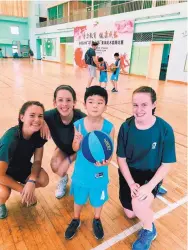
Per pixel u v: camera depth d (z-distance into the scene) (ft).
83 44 54.90
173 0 34.68
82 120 5.14
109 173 8.30
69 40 61.57
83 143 4.83
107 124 5.14
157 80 37.42
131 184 5.01
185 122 14.98
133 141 4.91
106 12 47.88
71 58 62.08
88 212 6.15
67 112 5.76
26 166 5.91
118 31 43.75
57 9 72.43
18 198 6.59
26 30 86.58
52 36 69.92
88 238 5.29
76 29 56.65
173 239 5.39
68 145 6.53
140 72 41.42
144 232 5.06
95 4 57.16
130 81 34.83
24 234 5.31
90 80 25.14
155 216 6.12
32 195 5.60
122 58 44.16
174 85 32.55
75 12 59.88
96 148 4.67
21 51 86.94
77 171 5.08
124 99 21.39
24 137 5.35
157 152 4.89
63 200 6.59
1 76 32.91
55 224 5.66
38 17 79.30
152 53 38.68
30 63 62.18
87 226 5.66
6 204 6.30
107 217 6.02
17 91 22.34
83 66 55.47
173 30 34.19
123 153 5.17
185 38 32.71
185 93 26.11
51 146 10.19
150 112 4.57
